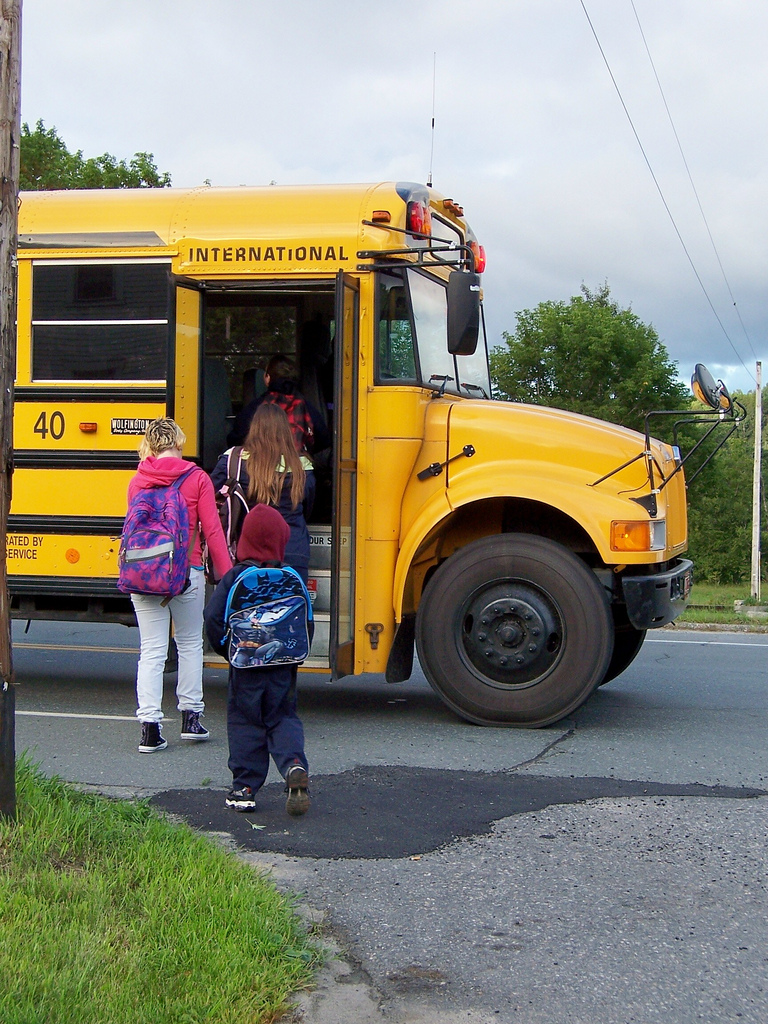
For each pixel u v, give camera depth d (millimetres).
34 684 8211
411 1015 3107
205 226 6961
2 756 4008
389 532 6688
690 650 10359
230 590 4742
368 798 5121
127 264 7113
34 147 27578
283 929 3480
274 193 7004
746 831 4699
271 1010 3031
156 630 6074
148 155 27953
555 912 3836
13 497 7289
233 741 4875
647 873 4207
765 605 15273
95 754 6012
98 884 3592
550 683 6516
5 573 4020
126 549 5871
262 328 7562
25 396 7262
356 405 6668
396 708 7348
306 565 6098
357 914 3801
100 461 7129
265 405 6141
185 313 6859
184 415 6844
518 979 3340
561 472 6516
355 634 6719
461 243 7910
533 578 6508
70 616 7305
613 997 3234
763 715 7152
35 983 2895
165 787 5344
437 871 4211
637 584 6441
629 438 6660
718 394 6645
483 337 8492
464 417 6723
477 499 6531
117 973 3041
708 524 45062
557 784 5379
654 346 40219
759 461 20172
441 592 6637
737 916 3818
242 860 4184
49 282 7262
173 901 3561
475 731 6574
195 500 6051
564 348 40406
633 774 5590
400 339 6762
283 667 4781
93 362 7191
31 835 3910
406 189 6832
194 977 3076
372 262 6668
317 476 7430
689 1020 3113
